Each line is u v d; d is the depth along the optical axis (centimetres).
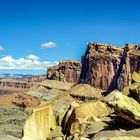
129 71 16788
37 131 4694
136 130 3650
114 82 18012
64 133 4712
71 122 4578
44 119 4869
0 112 15475
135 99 4122
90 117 4506
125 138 3144
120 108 3831
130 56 17138
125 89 4662
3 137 4278
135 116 3756
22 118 14512
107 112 4781
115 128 3925
